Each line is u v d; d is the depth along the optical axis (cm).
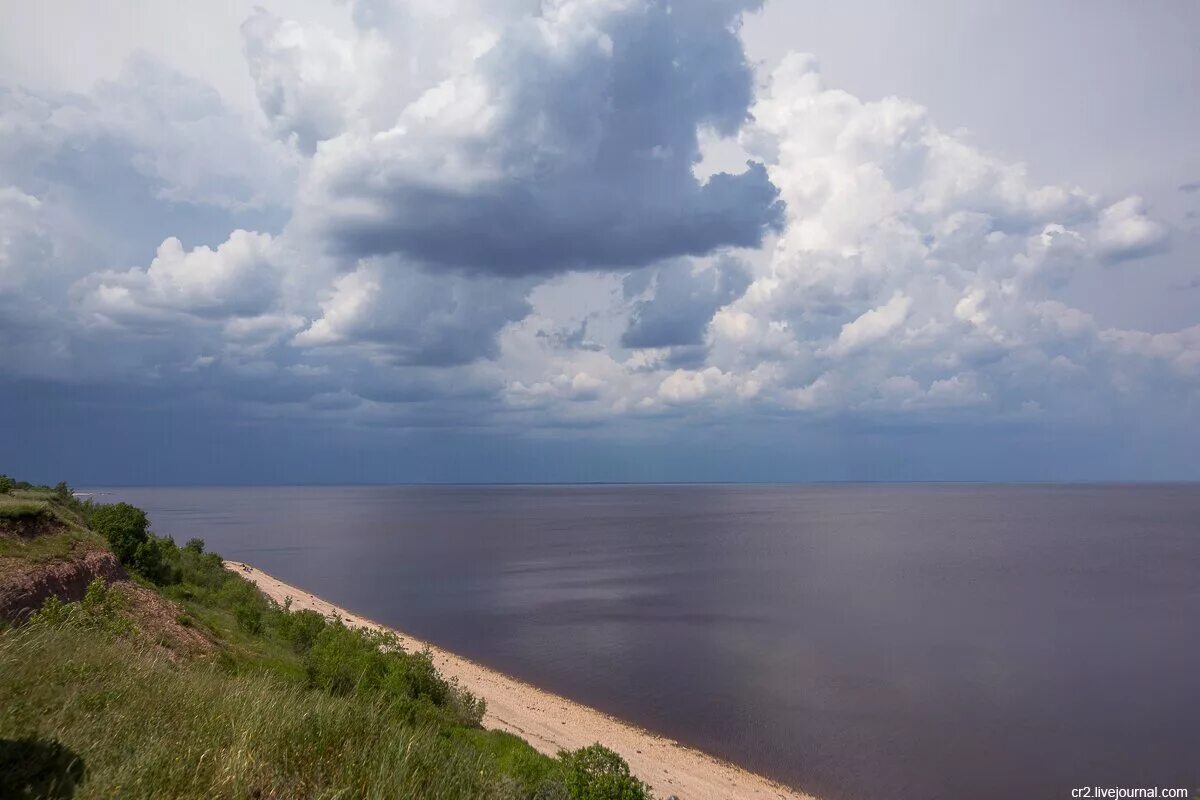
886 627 5575
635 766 2617
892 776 2812
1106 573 8675
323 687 2108
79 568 2500
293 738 830
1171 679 4119
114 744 805
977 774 2834
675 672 4284
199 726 860
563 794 1559
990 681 4084
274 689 1112
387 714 1044
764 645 4981
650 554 11225
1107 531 15338
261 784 753
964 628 5528
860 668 4359
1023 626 5594
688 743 3119
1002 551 11306
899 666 4406
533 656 4691
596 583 8131
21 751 738
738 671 4303
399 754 829
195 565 4541
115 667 1077
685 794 2400
